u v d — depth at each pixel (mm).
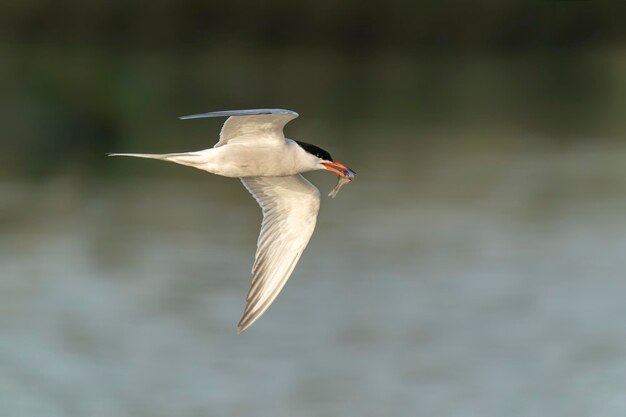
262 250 8578
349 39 43375
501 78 40531
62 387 12914
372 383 13023
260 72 38625
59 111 26578
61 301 15703
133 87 30250
